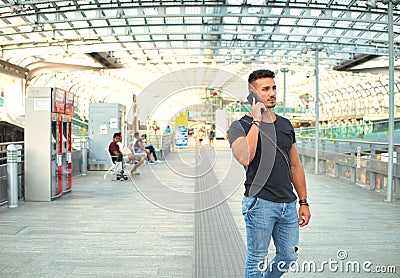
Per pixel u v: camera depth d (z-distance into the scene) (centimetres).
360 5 1986
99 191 1059
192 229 655
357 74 3641
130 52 3044
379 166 1054
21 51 2731
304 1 2014
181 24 2317
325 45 2620
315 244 577
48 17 2161
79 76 3834
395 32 2256
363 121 4741
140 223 700
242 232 629
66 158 1019
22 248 557
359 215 771
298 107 6112
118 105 1580
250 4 2042
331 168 1497
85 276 456
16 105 3088
